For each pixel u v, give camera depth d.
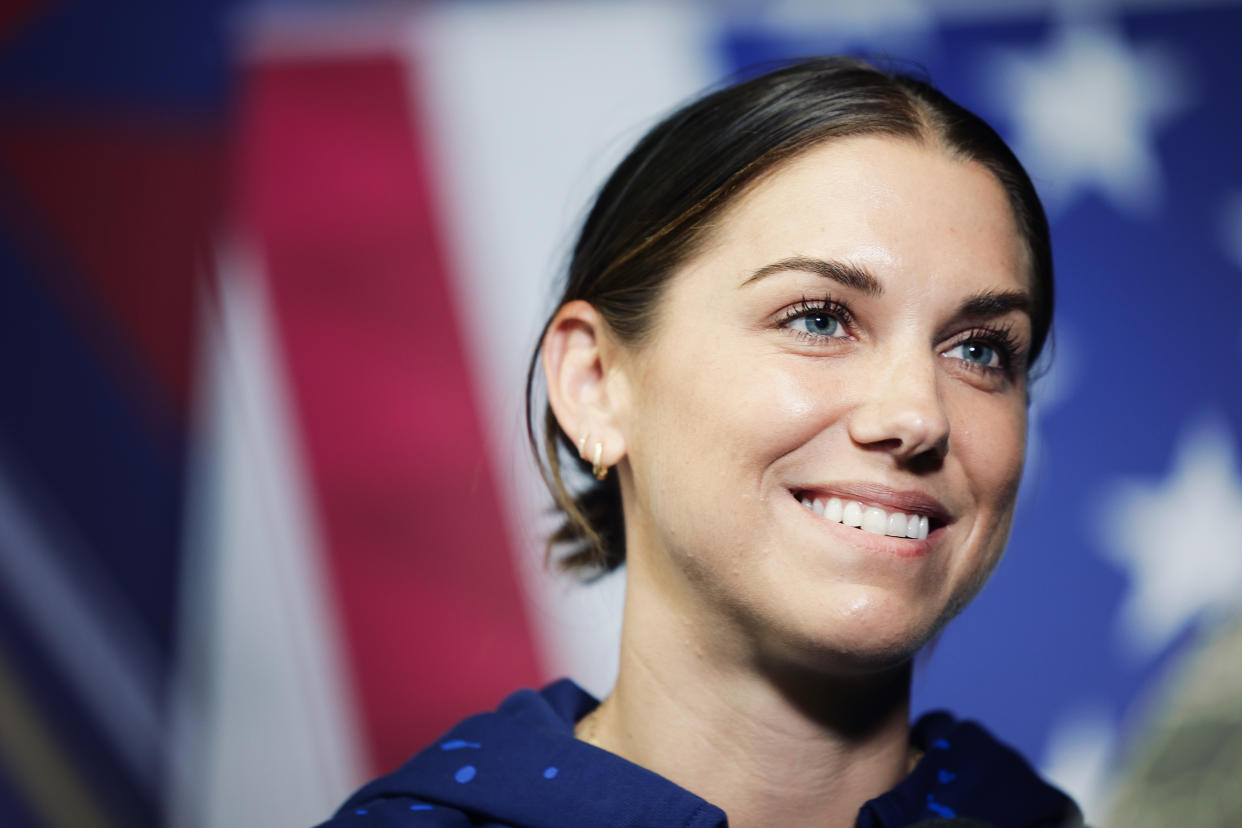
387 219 6.41
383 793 2.64
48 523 6.18
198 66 6.40
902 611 2.26
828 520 2.31
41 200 6.27
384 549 6.29
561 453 2.98
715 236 2.45
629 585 2.65
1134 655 6.49
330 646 6.24
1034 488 5.30
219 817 6.16
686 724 2.50
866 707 2.48
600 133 6.47
